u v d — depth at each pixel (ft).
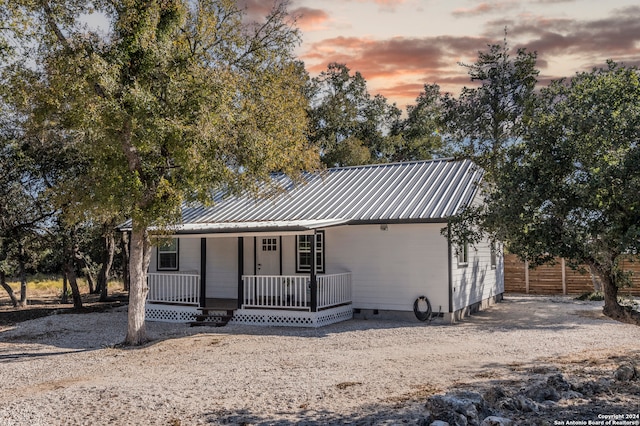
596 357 37.04
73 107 41.86
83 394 30.91
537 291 86.74
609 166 25.14
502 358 37.65
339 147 122.83
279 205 68.90
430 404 24.12
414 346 43.50
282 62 53.21
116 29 43.80
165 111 43.73
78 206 45.93
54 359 44.37
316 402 27.53
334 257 63.46
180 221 52.11
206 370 36.81
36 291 117.19
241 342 48.16
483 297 69.72
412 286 59.26
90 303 88.84
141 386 32.22
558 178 28.07
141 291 50.19
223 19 50.88
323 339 48.44
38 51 43.83
